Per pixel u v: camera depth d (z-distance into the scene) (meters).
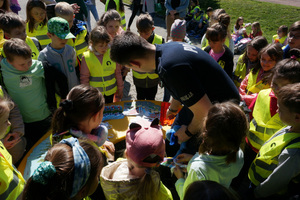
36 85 2.56
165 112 2.76
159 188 1.48
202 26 7.71
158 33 7.86
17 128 2.33
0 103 1.48
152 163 1.36
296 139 1.53
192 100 1.60
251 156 2.20
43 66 2.61
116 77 3.19
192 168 1.51
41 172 0.96
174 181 2.63
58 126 1.59
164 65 1.61
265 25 8.86
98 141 1.74
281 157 1.54
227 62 3.03
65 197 1.01
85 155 1.08
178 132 1.95
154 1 6.64
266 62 2.49
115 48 1.70
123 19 5.36
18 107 2.57
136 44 1.67
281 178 1.54
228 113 1.38
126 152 1.41
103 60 2.93
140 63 1.74
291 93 1.47
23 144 2.44
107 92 3.13
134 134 1.41
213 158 1.46
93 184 1.16
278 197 1.68
